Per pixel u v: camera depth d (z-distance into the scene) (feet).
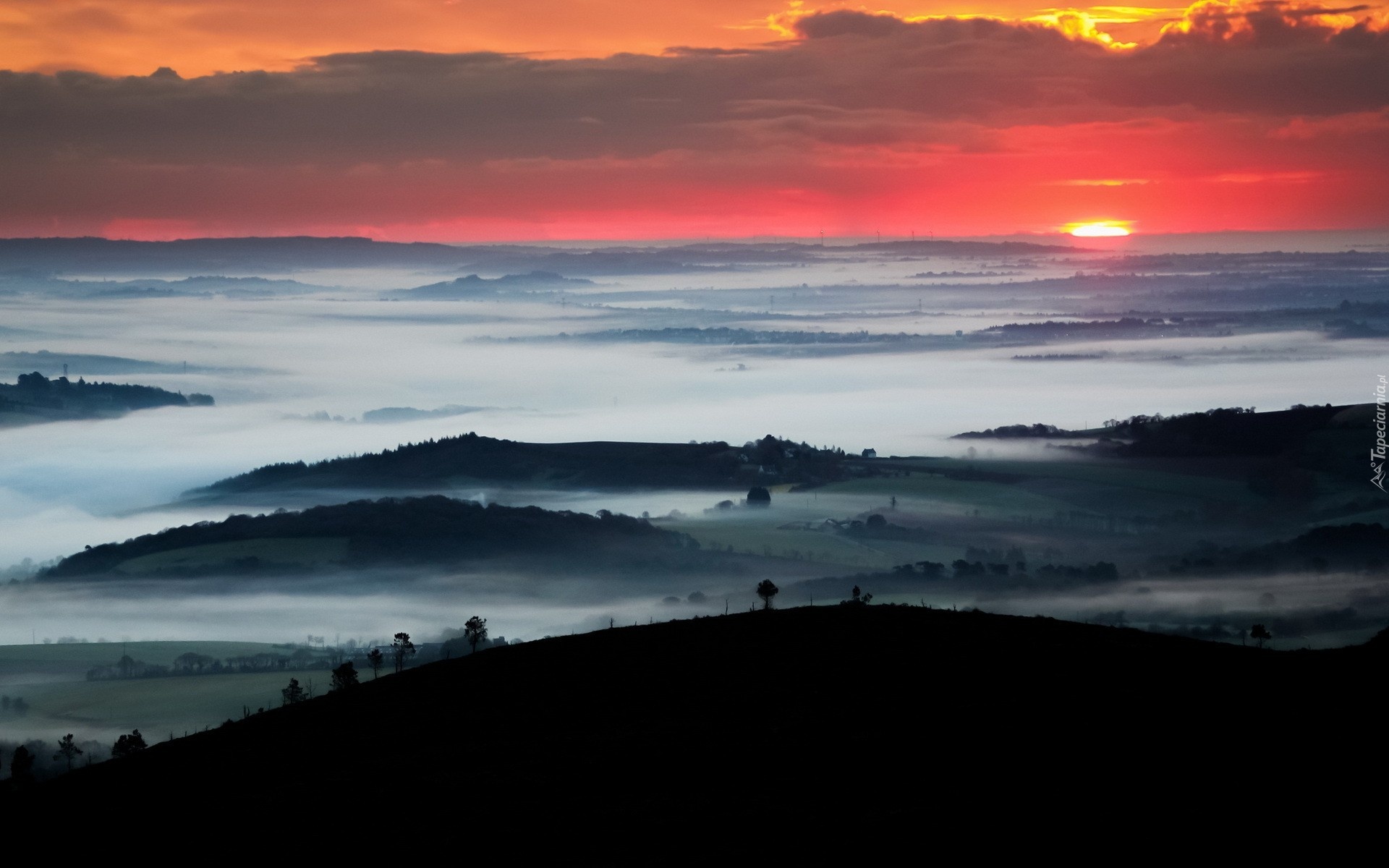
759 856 153.48
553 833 166.81
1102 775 170.71
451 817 175.73
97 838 189.16
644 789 179.73
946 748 185.26
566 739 208.23
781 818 164.35
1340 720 188.75
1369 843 147.23
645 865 153.99
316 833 175.73
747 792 175.11
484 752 204.95
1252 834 150.51
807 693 220.02
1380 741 178.91
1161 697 203.92
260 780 208.23
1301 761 172.24
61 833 194.29
